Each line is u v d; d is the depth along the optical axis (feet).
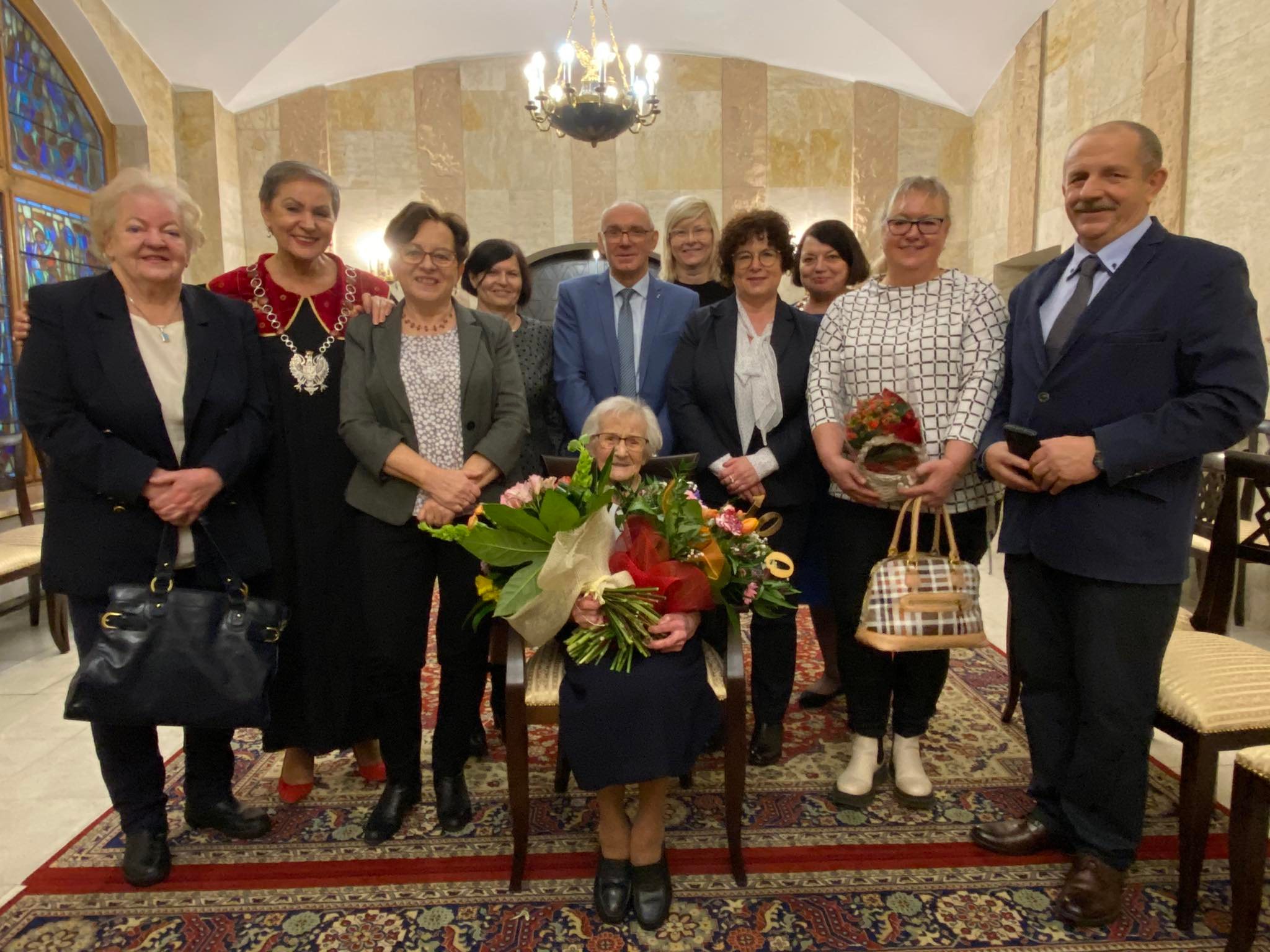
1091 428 6.10
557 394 9.43
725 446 8.46
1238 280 5.74
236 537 6.82
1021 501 6.66
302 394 7.36
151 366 6.45
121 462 6.11
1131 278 5.99
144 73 21.42
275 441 7.34
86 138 20.16
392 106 25.84
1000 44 23.00
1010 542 6.74
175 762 8.91
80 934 6.11
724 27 24.97
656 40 25.62
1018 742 9.18
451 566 7.20
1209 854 6.92
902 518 7.15
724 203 26.61
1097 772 6.14
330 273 7.73
